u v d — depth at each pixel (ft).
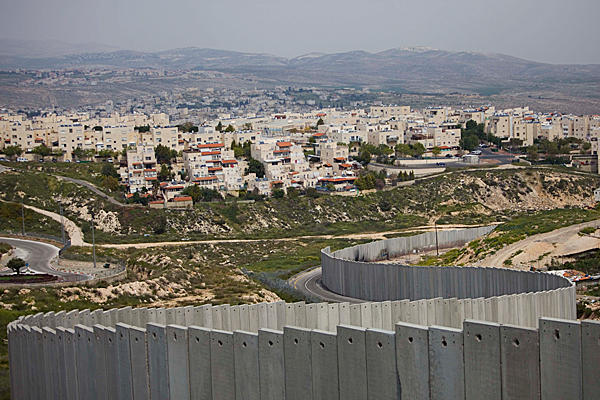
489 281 458.91
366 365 190.70
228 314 253.65
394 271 520.83
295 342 200.64
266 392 205.16
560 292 346.74
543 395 170.40
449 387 181.16
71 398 241.96
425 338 183.83
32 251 650.02
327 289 597.11
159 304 450.30
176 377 217.77
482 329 176.86
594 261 543.39
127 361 226.17
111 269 541.34
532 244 598.34
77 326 239.09
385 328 274.57
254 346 206.49
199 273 553.23
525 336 172.35
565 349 167.73
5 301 424.87
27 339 260.42
